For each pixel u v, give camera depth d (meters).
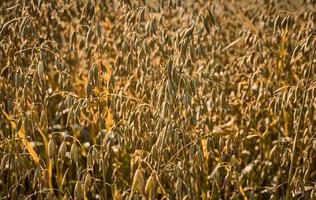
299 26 6.77
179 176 3.93
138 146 4.57
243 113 5.83
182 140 4.25
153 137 4.34
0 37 5.05
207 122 5.09
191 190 4.18
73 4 6.46
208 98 5.63
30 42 5.95
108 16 6.88
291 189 4.72
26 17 4.69
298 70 6.34
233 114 6.31
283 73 6.49
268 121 5.95
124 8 5.32
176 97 4.19
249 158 6.21
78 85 6.23
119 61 5.50
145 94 4.81
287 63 6.30
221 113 5.54
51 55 5.96
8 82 5.12
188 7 6.99
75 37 4.90
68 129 6.04
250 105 5.41
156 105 4.36
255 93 5.82
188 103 4.09
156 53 5.88
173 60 4.32
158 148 3.94
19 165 4.27
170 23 6.79
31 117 4.38
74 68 6.59
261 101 5.63
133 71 5.69
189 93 4.15
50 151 4.10
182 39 4.17
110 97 4.81
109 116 4.88
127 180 5.47
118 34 6.18
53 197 4.24
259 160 5.87
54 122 6.21
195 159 4.12
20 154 4.30
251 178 5.75
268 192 5.55
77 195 3.90
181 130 4.18
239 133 5.24
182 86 4.17
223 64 7.26
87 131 6.01
